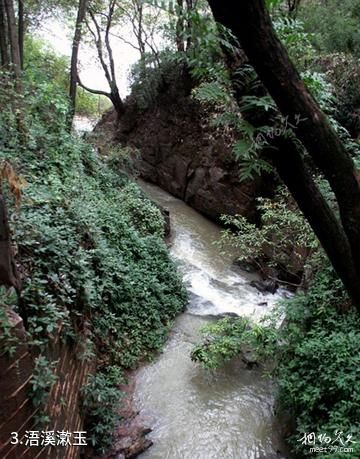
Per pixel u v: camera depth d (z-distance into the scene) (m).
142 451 3.70
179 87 11.12
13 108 5.80
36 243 3.35
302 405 3.47
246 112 1.58
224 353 4.60
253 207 8.85
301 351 3.51
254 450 3.77
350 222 1.58
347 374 3.12
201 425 4.07
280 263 7.10
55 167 5.81
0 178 3.28
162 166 12.02
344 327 3.63
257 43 1.30
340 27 8.11
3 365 2.20
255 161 1.61
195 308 6.27
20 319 2.39
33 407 2.46
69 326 3.26
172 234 9.27
